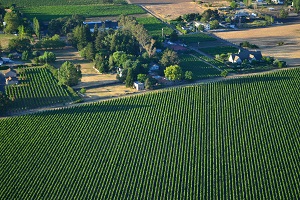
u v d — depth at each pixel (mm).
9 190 115375
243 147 133500
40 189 115875
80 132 141000
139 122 146750
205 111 153000
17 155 129375
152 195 113875
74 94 170125
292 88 170375
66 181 118875
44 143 135125
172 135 139500
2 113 153500
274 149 132625
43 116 150375
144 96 164750
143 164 125875
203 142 135875
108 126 144375
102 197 113125
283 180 119125
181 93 166000
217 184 117625
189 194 114250
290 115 151000
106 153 130750
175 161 127062
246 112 152500
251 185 117125
